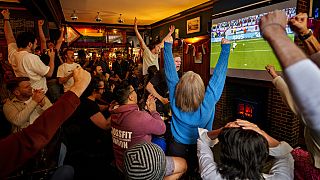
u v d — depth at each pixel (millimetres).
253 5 3771
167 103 2361
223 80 1599
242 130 969
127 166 976
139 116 1496
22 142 624
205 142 1262
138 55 9250
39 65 2047
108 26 9445
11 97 1803
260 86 3828
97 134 2299
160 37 8719
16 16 5508
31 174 1437
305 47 1085
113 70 6680
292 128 3420
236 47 4199
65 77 2730
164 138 1806
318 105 517
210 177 983
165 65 1747
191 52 6527
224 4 4562
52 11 4875
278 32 567
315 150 880
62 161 1984
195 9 6270
